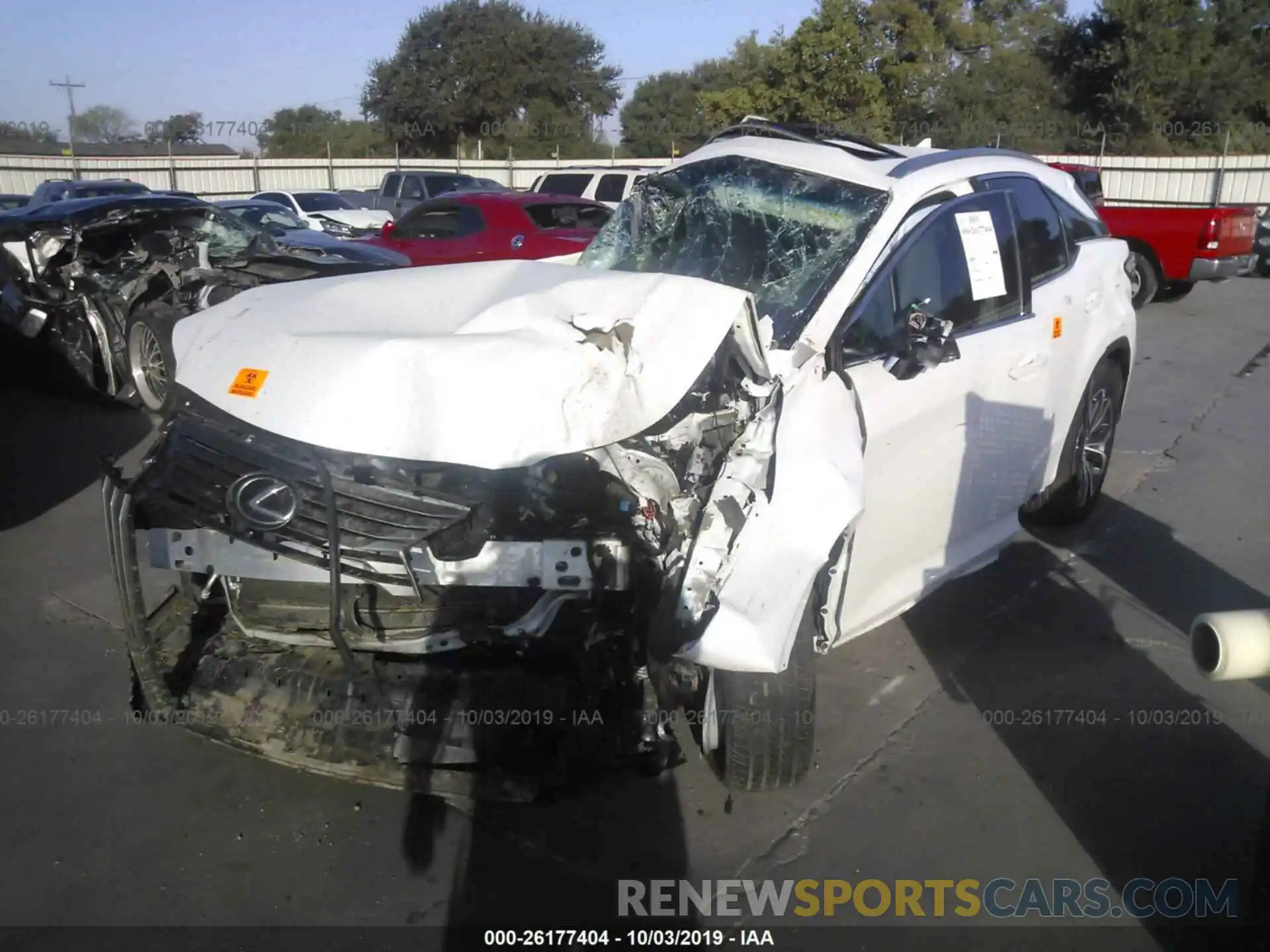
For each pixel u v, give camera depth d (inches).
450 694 121.6
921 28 1189.1
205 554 122.1
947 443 159.8
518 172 1301.7
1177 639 179.9
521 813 132.8
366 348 121.5
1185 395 342.3
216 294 300.5
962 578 203.3
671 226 180.7
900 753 146.1
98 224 333.1
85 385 328.8
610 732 124.1
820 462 121.9
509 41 1681.8
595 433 116.9
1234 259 505.0
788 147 179.6
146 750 144.9
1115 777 140.9
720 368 132.3
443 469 118.6
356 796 135.9
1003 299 176.2
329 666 127.4
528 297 132.2
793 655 124.0
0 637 175.9
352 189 1331.2
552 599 121.9
